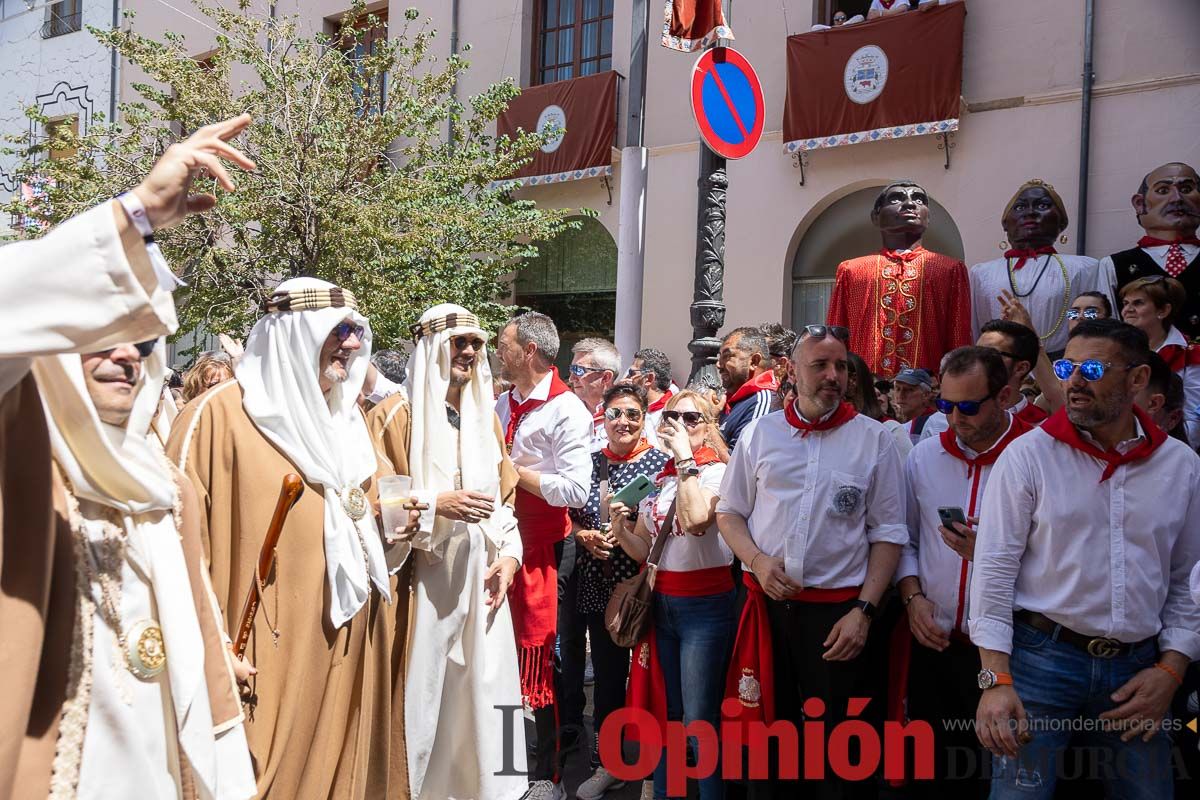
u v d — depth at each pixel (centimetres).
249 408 303
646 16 845
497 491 396
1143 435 285
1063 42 861
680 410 412
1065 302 592
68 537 188
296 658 296
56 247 163
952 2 889
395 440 384
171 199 172
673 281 1077
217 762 234
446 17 1259
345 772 315
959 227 908
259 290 1003
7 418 176
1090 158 847
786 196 1007
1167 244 581
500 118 1179
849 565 336
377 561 324
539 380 464
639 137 848
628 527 421
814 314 1014
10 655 169
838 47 943
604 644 452
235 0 1395
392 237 954
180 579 212
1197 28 803
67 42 1553
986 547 294
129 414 204
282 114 1001
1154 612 280
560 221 1088
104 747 189
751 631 351
